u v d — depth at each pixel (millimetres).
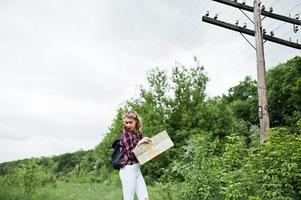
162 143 6207
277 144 9453
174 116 37406
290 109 51062
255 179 9406
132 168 6238
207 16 16266
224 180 10289
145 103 38094
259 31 15641
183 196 11898
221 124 37219
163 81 38281
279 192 8789
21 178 20891
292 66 54594
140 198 6254
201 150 12055
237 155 10492
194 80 38625
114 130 40531
